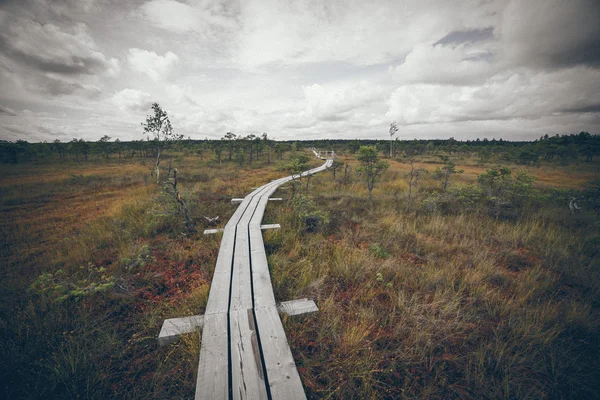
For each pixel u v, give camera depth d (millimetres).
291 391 1846
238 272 3605
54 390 2016
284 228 5906
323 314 2924
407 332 2686
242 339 2324
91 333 2537
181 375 2156
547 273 3943
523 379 2176
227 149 30609
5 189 10984
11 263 4289
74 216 7242
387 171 17094
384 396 2025
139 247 4672
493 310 3053
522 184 7934
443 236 5566
